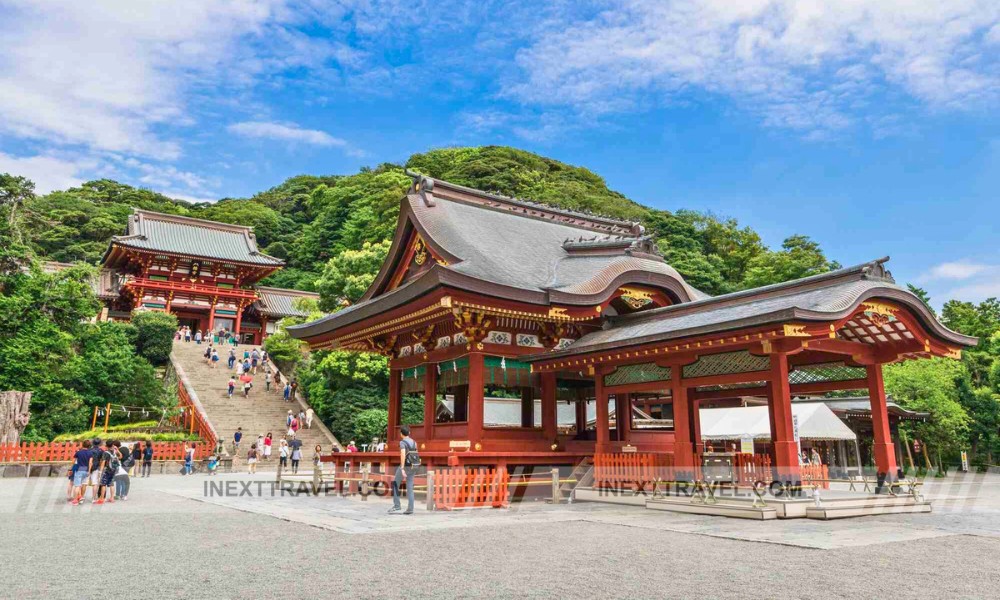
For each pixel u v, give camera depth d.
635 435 21.06
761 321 13.44
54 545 10.38
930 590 7.10
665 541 10.59
